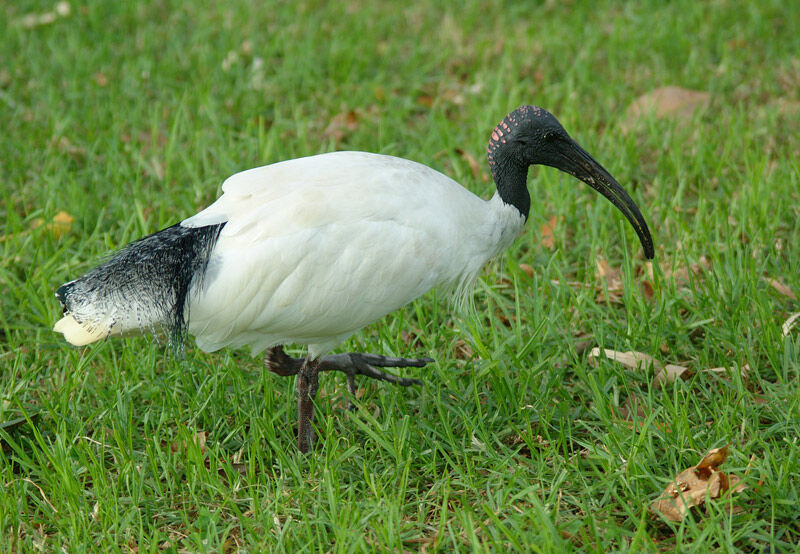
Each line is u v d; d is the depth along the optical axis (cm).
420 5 1667
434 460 699
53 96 1284
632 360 805
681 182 1042
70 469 680
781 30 1509
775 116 1209
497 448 738
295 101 1308
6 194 1043
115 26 1584
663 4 1622
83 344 685
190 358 827
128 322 675
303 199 682
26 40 1513
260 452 713
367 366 801
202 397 784
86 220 1027
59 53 1409
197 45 1491
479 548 584
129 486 699
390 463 712
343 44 1466
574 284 930
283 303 684
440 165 1127
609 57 1419
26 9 1627
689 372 809
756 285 855
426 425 744
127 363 821
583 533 598
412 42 1512
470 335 828
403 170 727
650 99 1238
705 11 1581
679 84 1337
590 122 1257
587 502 658
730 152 1129
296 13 1603
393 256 699
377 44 1512
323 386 838
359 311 711
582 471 688
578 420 749
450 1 1652
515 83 1323
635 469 664
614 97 1314
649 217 990
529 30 1511
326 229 682
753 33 1470
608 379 791
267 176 711
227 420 783
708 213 1034
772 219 978
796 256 909
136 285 671
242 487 695
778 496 632
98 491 673
